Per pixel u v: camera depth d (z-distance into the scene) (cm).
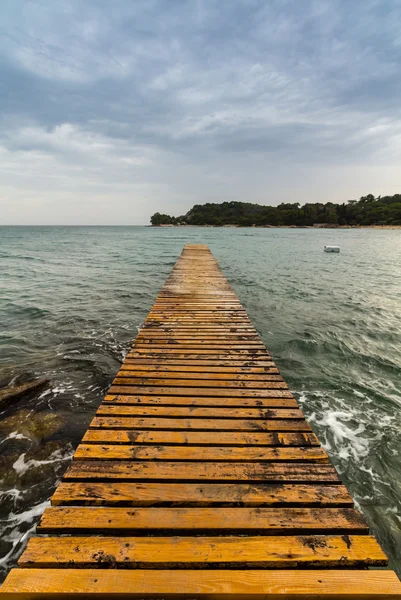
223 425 261
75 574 141
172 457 221
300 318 895
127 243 4084
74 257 2442
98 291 1223
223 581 140
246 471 208
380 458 366
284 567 149
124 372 353
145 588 136
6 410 430
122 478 200
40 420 409
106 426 255
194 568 147
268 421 268
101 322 836
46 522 167
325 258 2452
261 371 361
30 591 134
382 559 152
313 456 225
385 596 138
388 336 753
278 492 192
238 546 157
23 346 662
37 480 317
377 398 489
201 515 175
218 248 3244
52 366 569
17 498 297
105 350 648
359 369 585
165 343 444
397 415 446
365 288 1320
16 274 1622
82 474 202
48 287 1294
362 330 795
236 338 466
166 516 173
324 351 663
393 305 1044
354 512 179
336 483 201
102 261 2184
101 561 146
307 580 141
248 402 296
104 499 183
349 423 428
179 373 353
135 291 1228
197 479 201
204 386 325
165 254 2680
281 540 161
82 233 7381
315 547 157
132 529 165
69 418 417
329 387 521
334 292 1240
